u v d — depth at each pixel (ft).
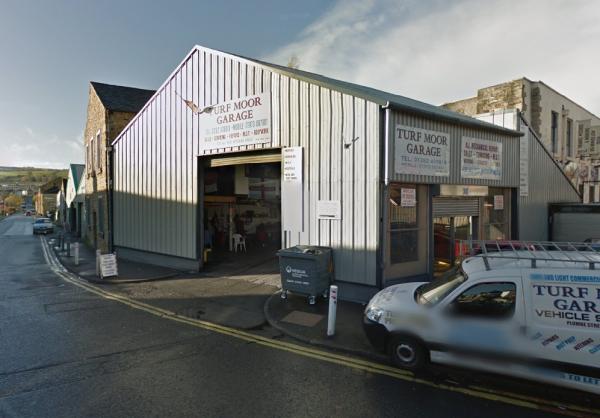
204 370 16.39
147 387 14.78
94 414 12.80
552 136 66.28
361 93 26.94
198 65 38.93
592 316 13.03
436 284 17.49
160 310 26.03
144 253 47.60
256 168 55.26
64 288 33.30
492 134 37.35
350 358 17.84
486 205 38.96
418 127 28.50
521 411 13.20
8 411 12.94
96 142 63.57
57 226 152.46
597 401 13.84
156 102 45.09
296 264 26.81
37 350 18.54
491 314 14.49
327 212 28.58
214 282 34.99
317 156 29.17
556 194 53.78
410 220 29.12
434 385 15.08
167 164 43.47
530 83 61.11
